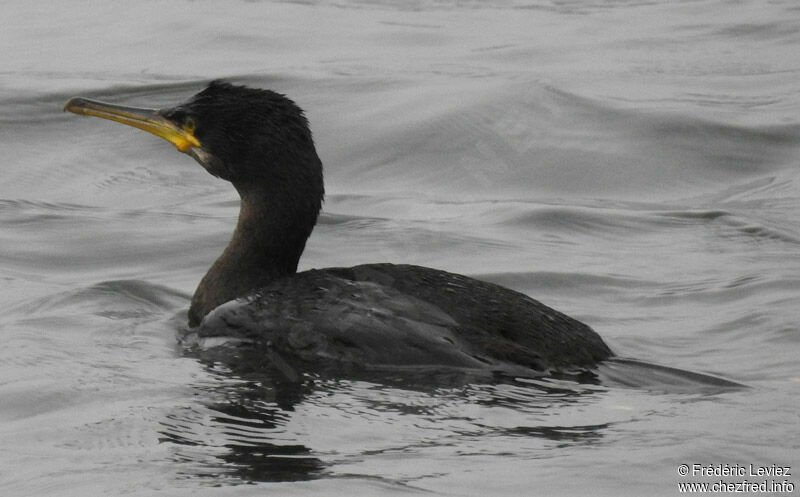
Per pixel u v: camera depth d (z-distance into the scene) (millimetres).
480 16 26469
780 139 19500
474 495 8680
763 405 10164
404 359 10930
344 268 12070
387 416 10031
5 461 9383
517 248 15438
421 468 9094
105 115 12969
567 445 9438
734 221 16375
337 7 26750
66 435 9805
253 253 12367
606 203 17609
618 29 25547
